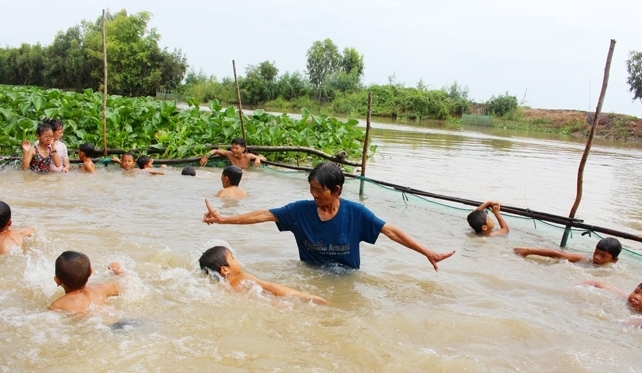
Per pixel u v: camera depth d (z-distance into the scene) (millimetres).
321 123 15609
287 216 5152
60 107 12266
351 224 5094
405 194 9055
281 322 3881
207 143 12867
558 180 13281
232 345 3459
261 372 3145
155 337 3486
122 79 51406
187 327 3676
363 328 3844
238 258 5387
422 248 4961
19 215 6441
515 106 48312
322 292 4598
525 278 5418
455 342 3773
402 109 50500
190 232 6184
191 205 7660
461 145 22266
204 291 4324
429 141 23391
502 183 12188
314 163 13617
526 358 3578
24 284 4309
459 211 8414
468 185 11609
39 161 9359
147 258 5090
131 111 12680
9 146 10945
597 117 6699
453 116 51094
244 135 12016
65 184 8602
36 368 3035
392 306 4355
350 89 57562
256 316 3924
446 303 4512
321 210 5113
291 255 5570
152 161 10789
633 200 11047
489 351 3656
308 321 3936
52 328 3531
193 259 5113
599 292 5047
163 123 12820
